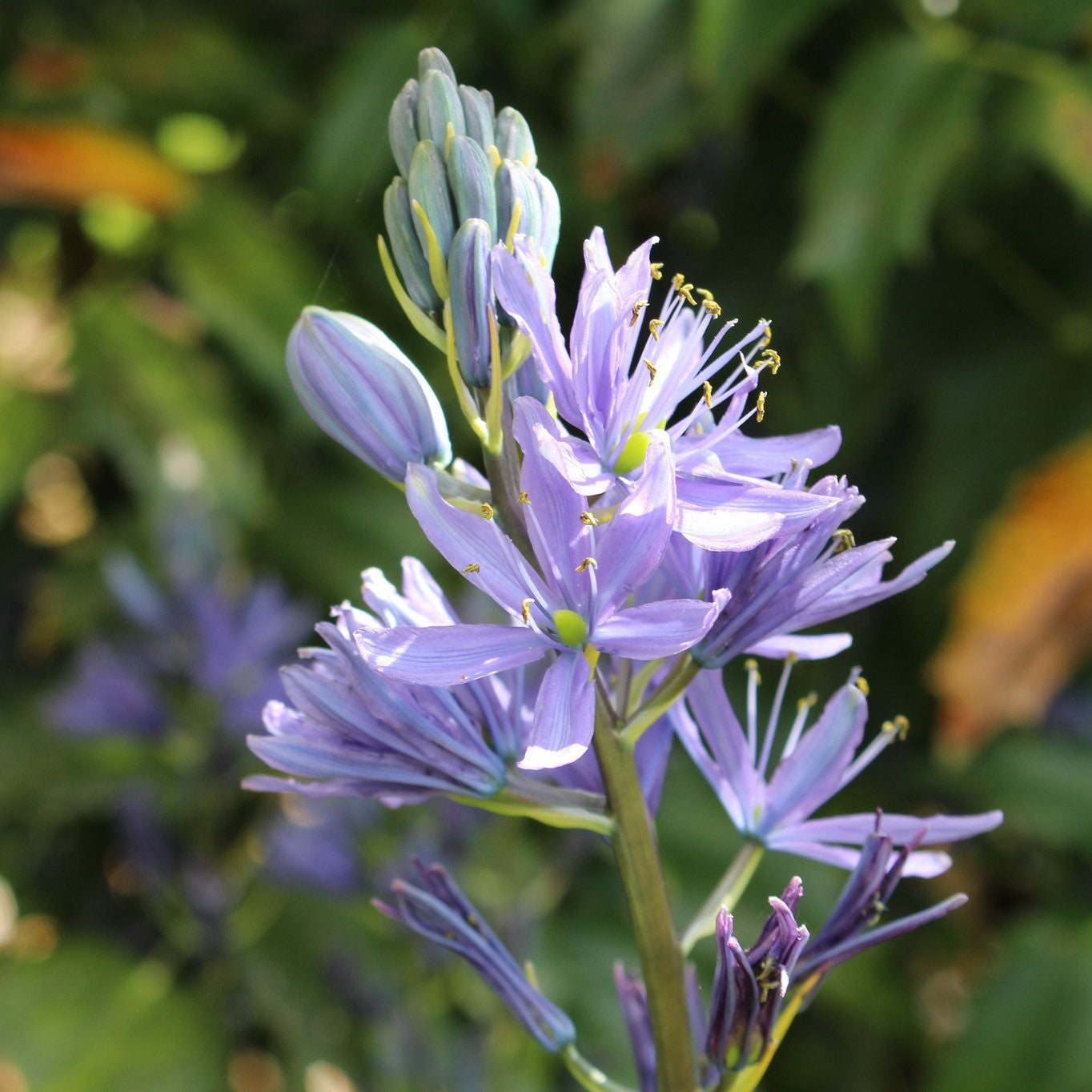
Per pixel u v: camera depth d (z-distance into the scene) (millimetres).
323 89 1033
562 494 462
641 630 460
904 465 993
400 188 473
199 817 848
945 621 906
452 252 465
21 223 1035
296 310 927
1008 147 842
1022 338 913
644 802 482
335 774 476
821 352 925
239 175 1044
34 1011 853
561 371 465
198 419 897
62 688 858
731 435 482
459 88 473
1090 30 834
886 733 496
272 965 847
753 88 902
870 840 478
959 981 1082
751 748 494
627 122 840
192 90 980
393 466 475
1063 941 860
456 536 463
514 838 752
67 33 1045
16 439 889
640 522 458
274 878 741
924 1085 915
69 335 928
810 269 778
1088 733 934
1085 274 904
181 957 898
